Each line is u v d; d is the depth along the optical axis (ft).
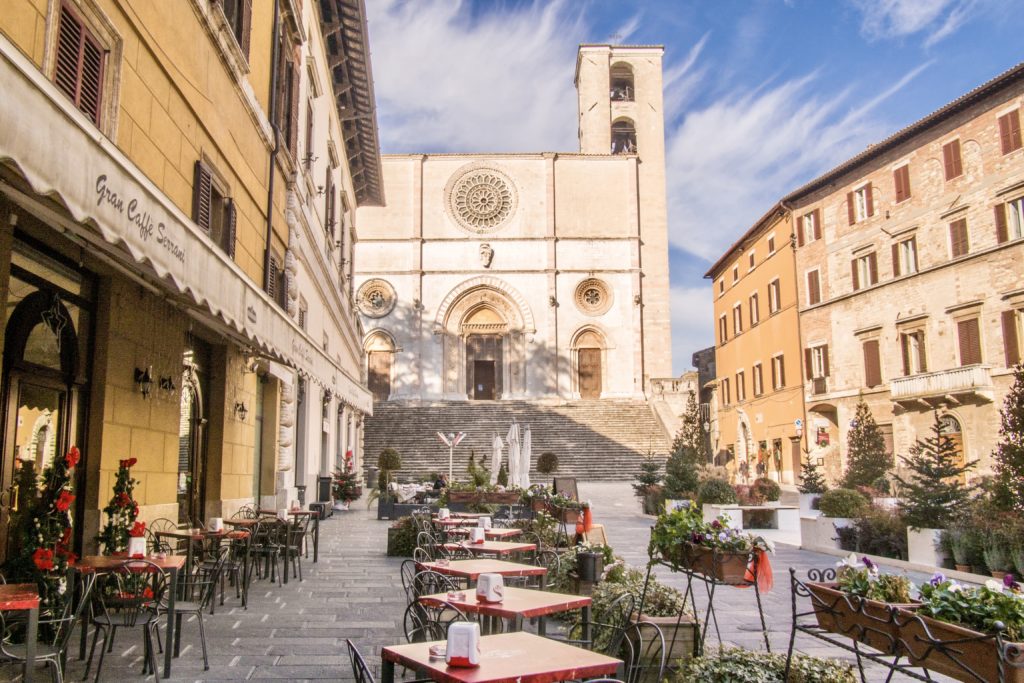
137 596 22.98
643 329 176.76
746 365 165.68
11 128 13.66
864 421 102.37
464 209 179.63
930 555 49.39
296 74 60.34
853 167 125.08
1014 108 96.37
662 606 25.23
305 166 65.92
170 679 21.98
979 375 97.60
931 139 109.50
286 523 40.09
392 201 179.42
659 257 180.24
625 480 136.46
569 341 173.88
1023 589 17.52
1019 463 48.57
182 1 34.68
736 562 22.06
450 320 177.37
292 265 58.03
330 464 94.58
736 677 19.43
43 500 24.07
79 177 15.96
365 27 80.02
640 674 21.12
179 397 37.27
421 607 19.65
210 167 38.99
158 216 20.04
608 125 188.85
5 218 22.53
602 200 179.52
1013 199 96.63
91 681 21.45
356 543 56.90
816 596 19.85
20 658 17.04
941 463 53.78
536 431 154.40
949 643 15.65
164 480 35.50
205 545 36.55
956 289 104.83
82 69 26.22
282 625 29.27
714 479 79.41
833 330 130.21
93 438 29.30
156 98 32.04
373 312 176.04
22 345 25.07
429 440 151.53
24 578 22.76
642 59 192.65
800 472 137.90
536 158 180.45
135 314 32.40
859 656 18.34
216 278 24.62
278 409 58.70
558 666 14.06
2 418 24.02
